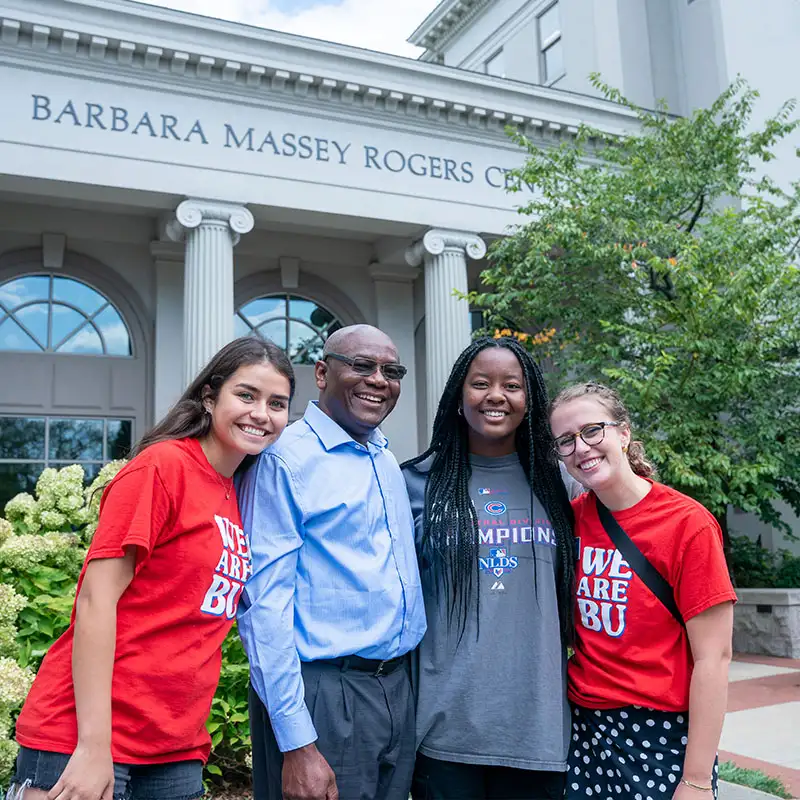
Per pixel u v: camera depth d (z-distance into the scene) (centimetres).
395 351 281
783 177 1744
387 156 1438
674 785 238
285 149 1354
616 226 1120
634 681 245
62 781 203
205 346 1242
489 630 266
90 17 1214
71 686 218
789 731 657
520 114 1527
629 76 1903
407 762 261
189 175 1276
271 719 238
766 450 1062
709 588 234
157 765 229
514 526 277
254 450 244
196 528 230
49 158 1191
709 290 1024
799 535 1588
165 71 1277
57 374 1470
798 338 1072
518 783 267
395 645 259
